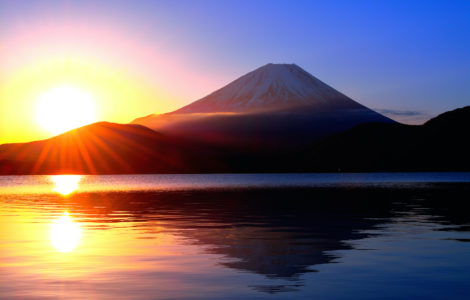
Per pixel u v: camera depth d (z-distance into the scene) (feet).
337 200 161.27
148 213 115.96
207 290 41.78
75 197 197.98
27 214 115.24
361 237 72.84
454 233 77.10
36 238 73.05
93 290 41.91
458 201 153.58
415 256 56.90
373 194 199.72
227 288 42.45
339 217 103.35
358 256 57.11
